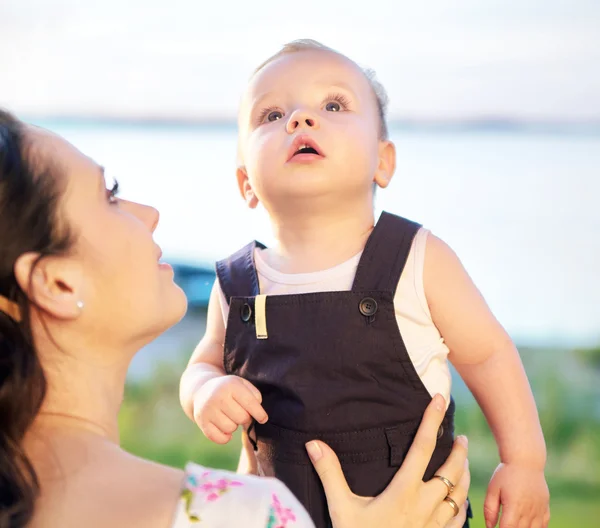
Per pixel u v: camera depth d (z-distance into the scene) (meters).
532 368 6.06
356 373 1.86
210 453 4.80
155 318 1.42
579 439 5.19
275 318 1.92
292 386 1.88
